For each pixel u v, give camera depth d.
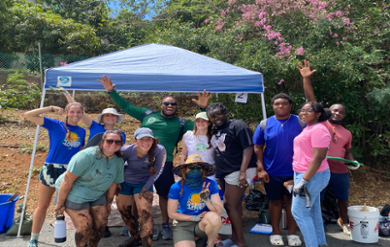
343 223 4.81
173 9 13.87
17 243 4.28
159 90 4.87
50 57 10.66
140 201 3.89
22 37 13.74
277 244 4.25
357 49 6.76
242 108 7.38
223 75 5.02
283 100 4.11
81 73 4.67
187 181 3.76
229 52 8.59
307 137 3.65
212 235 3.63
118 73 4.76
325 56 6.75
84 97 10.70
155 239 4.48
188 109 10.75
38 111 3.98
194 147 4.30
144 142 3.69
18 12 13.95
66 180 3.42
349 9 7.82
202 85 4.96
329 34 7.48
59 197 3.46
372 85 6.85
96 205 3.67
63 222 3.83
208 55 8.96
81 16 17.58
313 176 3.63
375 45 7.34
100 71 4.77
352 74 6.52
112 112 4.43
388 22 7.32
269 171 4.24
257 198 5.68
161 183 4.47
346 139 4.70
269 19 8.30
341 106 4.65
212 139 4.18
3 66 10.25
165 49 5.79
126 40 16.77
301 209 3.71
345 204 4.76
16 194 4.76
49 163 4.02
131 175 3.98
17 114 9.55
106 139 3.44
